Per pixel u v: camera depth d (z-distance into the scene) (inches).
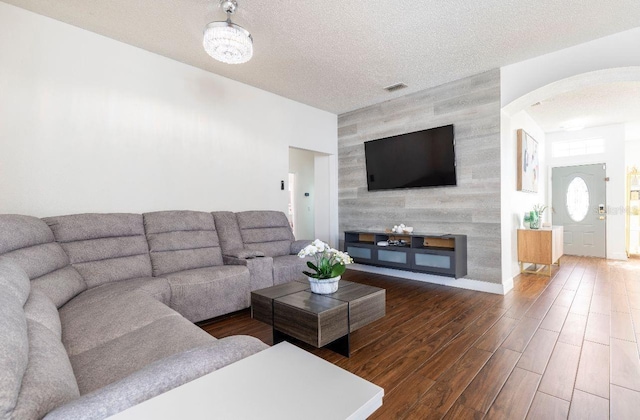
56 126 102.2
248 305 113.0
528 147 184.4
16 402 22.0
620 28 105.3
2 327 26.5
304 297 86.0
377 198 185.3
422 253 147.3
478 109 143.0
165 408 20.0
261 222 147.6
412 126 167.3
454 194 152.1
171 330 56.6
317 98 175.3
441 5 92.7
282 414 19.2
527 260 169.6
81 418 22.3
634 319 104.3
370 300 87.5
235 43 85.1
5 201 93.4
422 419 57.0
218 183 144.1
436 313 113.3
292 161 282.2
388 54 123.0
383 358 80.1
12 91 94.5
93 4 93.7
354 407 20.2
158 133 125.3
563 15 97.7
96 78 110.4
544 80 123.7
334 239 206.1
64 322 61.3
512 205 161.9
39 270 69.3
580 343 86.7
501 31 106.9
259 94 160.9
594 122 215.2
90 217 98.2
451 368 74.7
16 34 95.2
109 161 113.1
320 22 101.1
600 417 56.9
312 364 26.1
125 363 46.0
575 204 239.6
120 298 74.0
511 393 64.4
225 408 19.9
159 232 111.8
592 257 228.7
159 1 92.0
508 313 112.0
